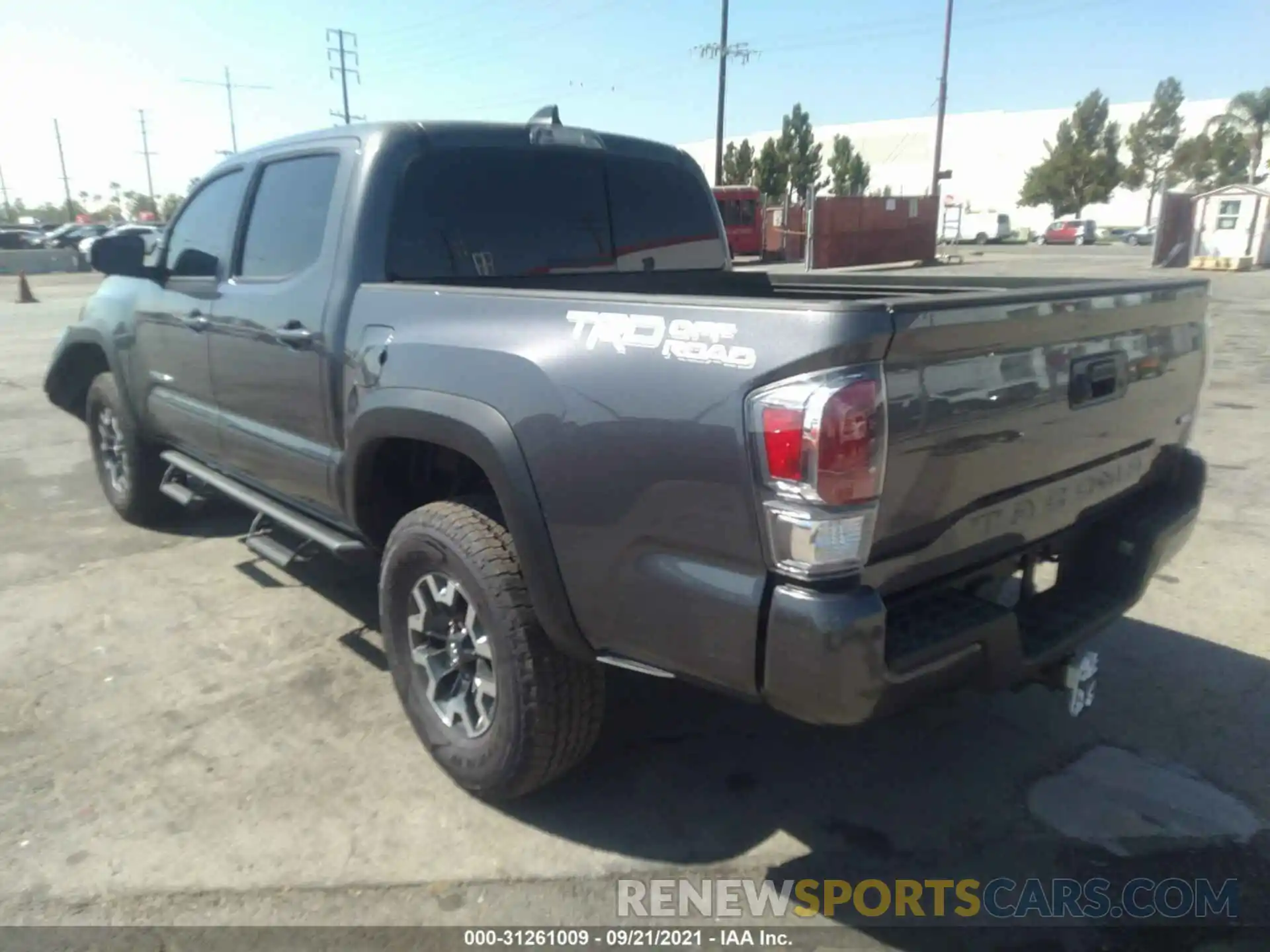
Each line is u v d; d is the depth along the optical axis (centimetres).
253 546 397
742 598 222
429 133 351
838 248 2953
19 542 546
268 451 387
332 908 264
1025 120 8312
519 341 267
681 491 230
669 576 236
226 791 313
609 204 402
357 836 292
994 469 246
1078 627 275
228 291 399
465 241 356
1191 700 370
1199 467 331
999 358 238
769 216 3600
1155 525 302
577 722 282
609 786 317
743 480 218
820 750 338
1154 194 7288
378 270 334
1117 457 298
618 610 249
